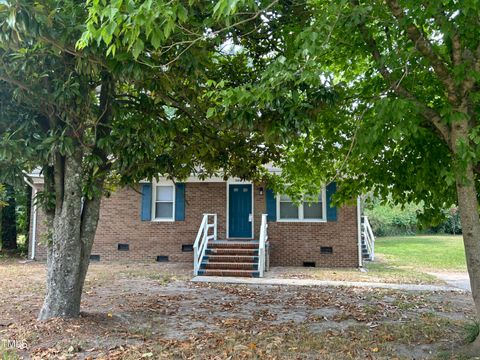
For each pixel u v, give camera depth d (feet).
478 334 17.71
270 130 18.48
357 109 21.11
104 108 21.47
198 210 51.21
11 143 17.54
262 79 16.67
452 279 41.11
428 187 20.66
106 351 17.16
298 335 20.08
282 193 30.78
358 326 21.85
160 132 21.11
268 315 24.54
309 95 18.26
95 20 12.53
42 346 17.43
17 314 22.99
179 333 20.29
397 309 26.30
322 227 49.01
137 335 19.60
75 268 21.33
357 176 24.13
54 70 18.79
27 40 17.07
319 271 44.96
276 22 21.20
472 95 15.21
